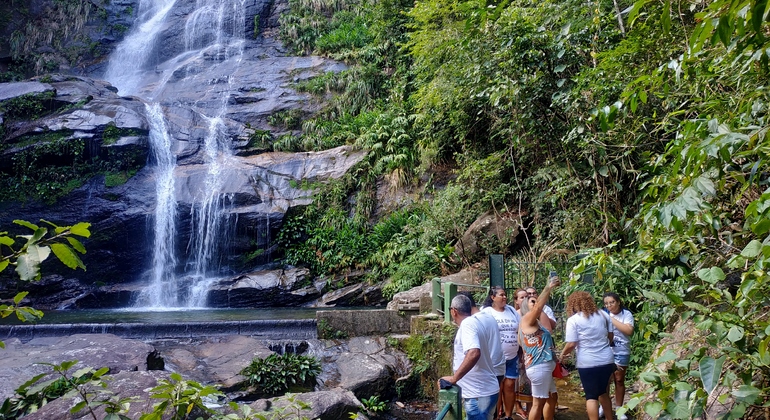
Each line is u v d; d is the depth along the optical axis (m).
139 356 7.48
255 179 17.02
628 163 8.64
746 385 2.64
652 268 6.42
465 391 4.33
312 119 19.80
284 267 16.00
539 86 8.80
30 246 2.03
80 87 18.64
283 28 23.41
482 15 4.92
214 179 17.02
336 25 23.45
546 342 5.33
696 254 4.02
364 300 14.50
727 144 2.64
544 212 11.69
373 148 16.98
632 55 6.86
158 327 10.05
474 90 10.11
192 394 3.02
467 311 4.50
